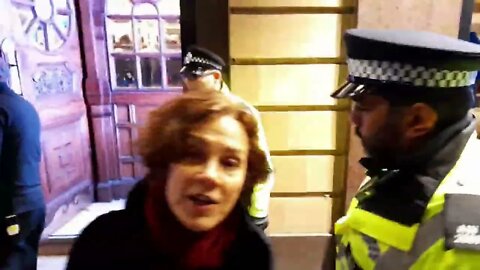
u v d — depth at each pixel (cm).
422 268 71
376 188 84
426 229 73
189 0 165
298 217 196
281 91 178
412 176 78
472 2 159
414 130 77
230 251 65
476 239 66
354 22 165
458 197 71
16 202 175
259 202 125
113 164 379
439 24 159
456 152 77
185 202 59
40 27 299
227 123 58
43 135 310
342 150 184
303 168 188
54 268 263
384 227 79
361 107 83
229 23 167
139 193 67
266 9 169
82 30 342
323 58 173
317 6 168
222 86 163
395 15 159
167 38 356
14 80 264
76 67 344
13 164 173
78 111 349
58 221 331
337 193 190
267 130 183
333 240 195
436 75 74
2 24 251
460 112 77
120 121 371
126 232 66
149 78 364
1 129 170
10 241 177
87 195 373
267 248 67
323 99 178
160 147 59
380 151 81
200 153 58
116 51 356
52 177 322
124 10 349
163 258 64
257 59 174
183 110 59
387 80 78
